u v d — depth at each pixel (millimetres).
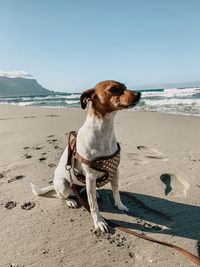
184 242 631
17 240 653
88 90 661
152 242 628
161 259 579
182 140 1385
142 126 1803
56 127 1806
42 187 898
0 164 1114
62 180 769
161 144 1322
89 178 684
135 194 833
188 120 1995
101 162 672
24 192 874
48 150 1252
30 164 1090
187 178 929
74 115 2473
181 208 761
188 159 1100
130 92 626
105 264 571
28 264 579
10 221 729
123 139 1432
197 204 781
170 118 2129
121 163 1068
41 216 744
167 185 917
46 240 649
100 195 837
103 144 671
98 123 660
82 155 679
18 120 2217
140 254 596
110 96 633
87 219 725
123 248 615
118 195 762
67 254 604
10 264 581
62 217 737
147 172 979
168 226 690
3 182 949
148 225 698
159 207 766
